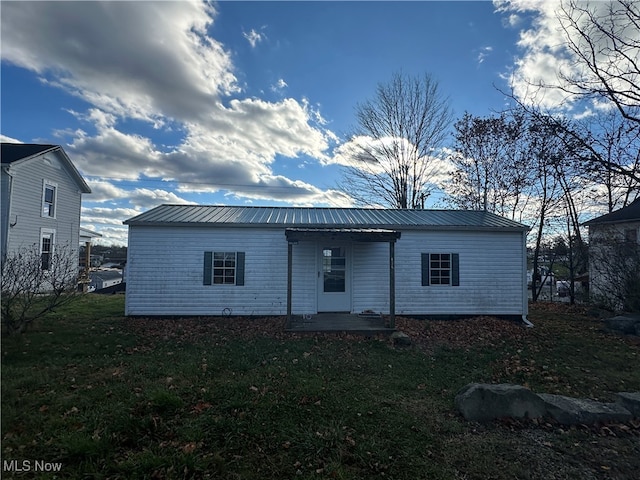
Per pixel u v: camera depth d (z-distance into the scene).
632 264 11.33
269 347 7.41
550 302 17.03
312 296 10.96
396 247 11.20
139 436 3.50
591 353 7.62
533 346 8.13
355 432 3.79
